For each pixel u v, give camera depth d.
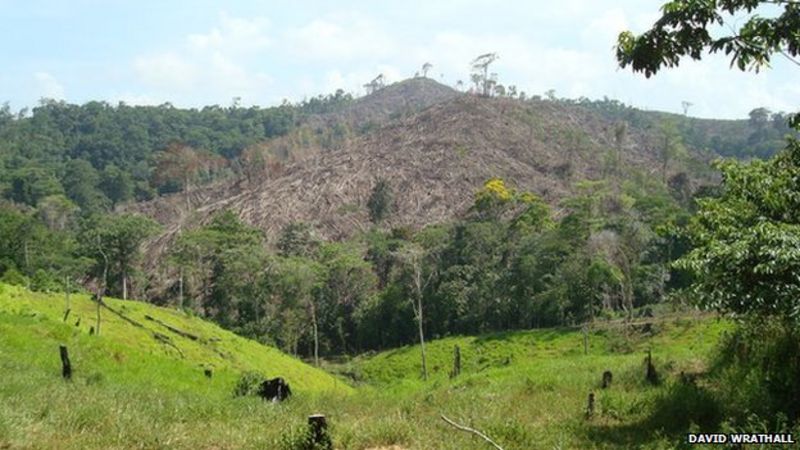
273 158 137.25
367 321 70.19
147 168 153.62
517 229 72.56
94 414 10.86
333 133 172.25
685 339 45.38
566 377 18.08
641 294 62.03
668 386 13.84
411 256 70.12
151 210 124.56
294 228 88.50
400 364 60.12
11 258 67.31
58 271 67.81
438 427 11.27
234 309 70.06
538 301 61.38
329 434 9.92
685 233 15.84
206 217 106.00
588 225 64.12
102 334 39.25
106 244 69.62
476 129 132.00
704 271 11.16
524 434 10.48
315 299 71.12
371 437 10.39
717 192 67.94
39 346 20.25
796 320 9.80
